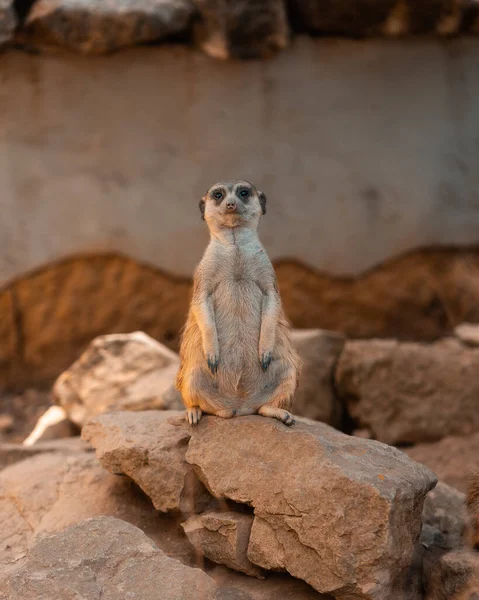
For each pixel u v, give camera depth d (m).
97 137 9.95
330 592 4.32
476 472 5.18
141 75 9.95
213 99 10.16
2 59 9.55
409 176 10.70
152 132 10.09
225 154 10.28
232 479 4.78
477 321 10.65
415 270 10.86
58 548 4.59
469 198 10.81
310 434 4.71
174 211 10.26
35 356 10.16
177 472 5.14
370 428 7.87
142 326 10.43
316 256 10.68
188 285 10.45
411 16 10.07
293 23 10.27
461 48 10.60
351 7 9.91
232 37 9.69
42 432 7.66
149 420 5.68
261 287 5.25
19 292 9.96
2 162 9.73
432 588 4.62
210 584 4.39
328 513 4.34
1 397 9.71
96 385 7.82
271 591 4.61
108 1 9.31
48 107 9.78
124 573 4.42
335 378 8.20
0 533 5.41
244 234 5.29
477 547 4.85
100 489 5.73
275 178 10.45
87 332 10.28
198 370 5.12
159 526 5.37
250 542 4.66
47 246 9.96
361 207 10.68
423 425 7.75
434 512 5.53
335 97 10.45
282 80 10.29
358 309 10.84
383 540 4.23
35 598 4.17
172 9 9.43
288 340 5.29
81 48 9.46
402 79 10.56
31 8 9.36
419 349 8.07
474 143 10.74
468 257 10.84
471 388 7.83
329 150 10.52
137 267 10.26
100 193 10.04
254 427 4.89
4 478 6.01
